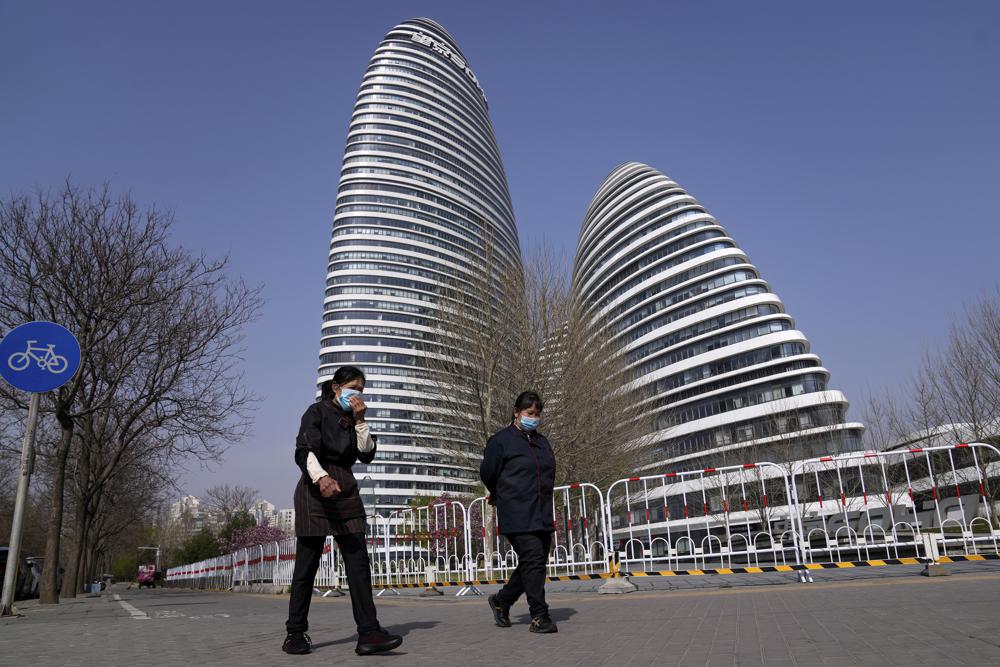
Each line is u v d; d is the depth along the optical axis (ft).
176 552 320.70
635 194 356.59
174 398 64.34
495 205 511.40
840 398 219.00
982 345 94.17
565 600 28.40
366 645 13.83
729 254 283.38
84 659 13.73
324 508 14.49
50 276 54.13
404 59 484.74
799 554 34.65
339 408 15.37
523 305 82.84
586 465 84.43
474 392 80.38
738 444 220.64
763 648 12.97
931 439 103.09
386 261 415.03
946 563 32.45
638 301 314.96
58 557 51.44
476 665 12.29
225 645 15.97
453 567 49.70
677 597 26.58
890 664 10.81
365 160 440.04
